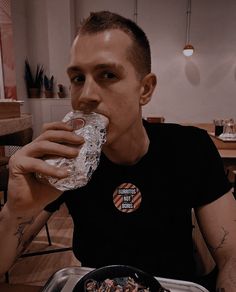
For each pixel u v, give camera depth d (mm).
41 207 574
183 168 799
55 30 4184
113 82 560
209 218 813
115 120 576
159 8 4555
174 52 4684
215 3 4500
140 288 519
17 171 517
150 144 796
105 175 776
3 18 3393
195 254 936
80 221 795
